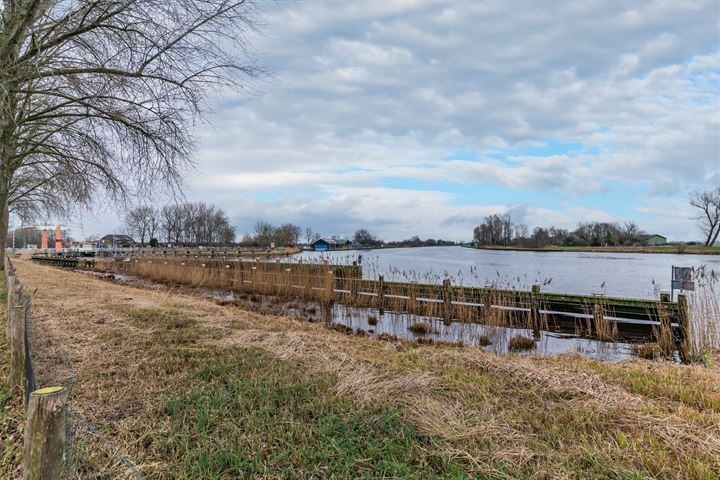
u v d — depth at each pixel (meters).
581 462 3.19
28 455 1.84
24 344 4.10
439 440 3.43
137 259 27.55
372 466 3.07
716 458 3.16
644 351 8.27
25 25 5.59
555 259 45.06
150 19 6.14
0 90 5.60
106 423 3.65
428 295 12.16
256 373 4.98
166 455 3.19
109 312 8.86
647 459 3.16
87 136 8.30
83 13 5.91
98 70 6.42
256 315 10.30
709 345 7.93
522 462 3.13
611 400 4.30
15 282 6.51
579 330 10.21
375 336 9.64
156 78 6.70
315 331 8.77
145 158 7.64
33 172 15.17
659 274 24.89
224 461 3.09
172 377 4.84
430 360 5.87
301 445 3.34
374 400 4.21
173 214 71.62
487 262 38.75
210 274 19.97
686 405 4.37
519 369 5.21
